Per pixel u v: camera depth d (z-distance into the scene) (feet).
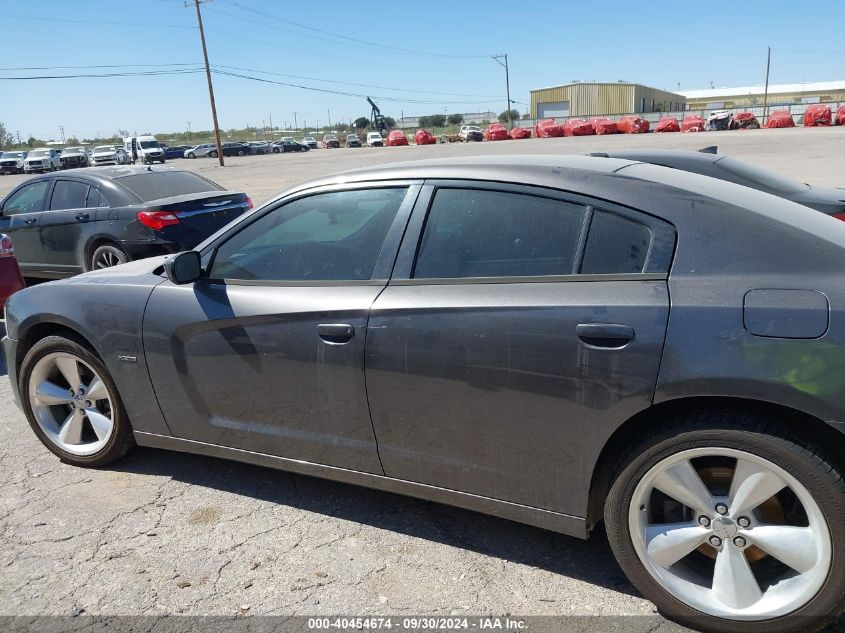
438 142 210.18
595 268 8.34
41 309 12.34
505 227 8.99
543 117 321.11
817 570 7.27
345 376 9.62
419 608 8.72
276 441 10.57
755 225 7.89
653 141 113.70
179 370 11.11
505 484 8.93
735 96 403.95
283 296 10.15
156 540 10.44
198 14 141.18
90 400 12.59
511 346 8.43
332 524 10.71
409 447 9.46
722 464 7.82
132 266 12.85
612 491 8.21
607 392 7.93
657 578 8.12
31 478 12.54
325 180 10.53
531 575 9.29
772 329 7.23
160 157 178.19
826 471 7.09
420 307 9.04
